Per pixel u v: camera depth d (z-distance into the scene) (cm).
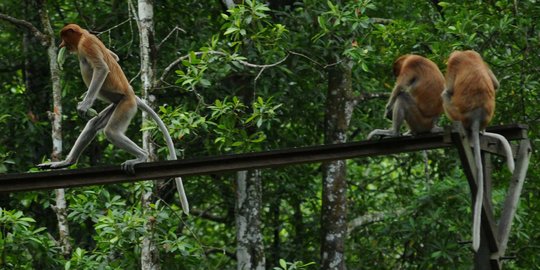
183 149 1566
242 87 1758
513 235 1628
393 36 1585
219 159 1052
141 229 1406
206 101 1761
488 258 1029
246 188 1798
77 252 1436
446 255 1623
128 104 1103
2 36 2027
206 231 2192
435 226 1645
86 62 1103
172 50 1747
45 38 1622
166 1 1811
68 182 1059
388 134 1052
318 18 1566
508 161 1009
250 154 1045
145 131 1482
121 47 1684
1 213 1399
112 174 1060
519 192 1047
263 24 1750
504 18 1515
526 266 1708
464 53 1015
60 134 1588
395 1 1812
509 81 1578
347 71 1759
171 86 1515
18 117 1816
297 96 1803
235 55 1478
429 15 1762
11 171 1812
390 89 1797
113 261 1491
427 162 1817
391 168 2161
